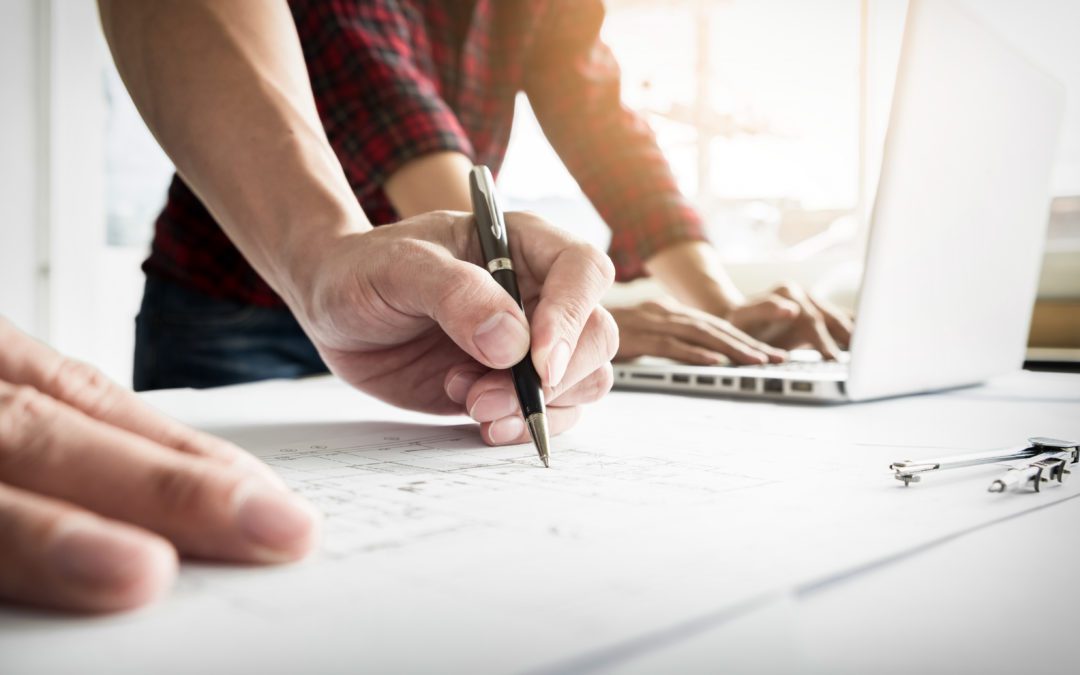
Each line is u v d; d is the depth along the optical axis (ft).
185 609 0.68
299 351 3.40
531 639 0.61
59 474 0.79
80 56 6.71
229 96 1.87
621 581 0.73
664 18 6.26
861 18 5.51
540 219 1.74
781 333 3.30
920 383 2.25
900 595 0.75
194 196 3.06
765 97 5.94
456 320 1.39
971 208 2.18
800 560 0.80
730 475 1.23
